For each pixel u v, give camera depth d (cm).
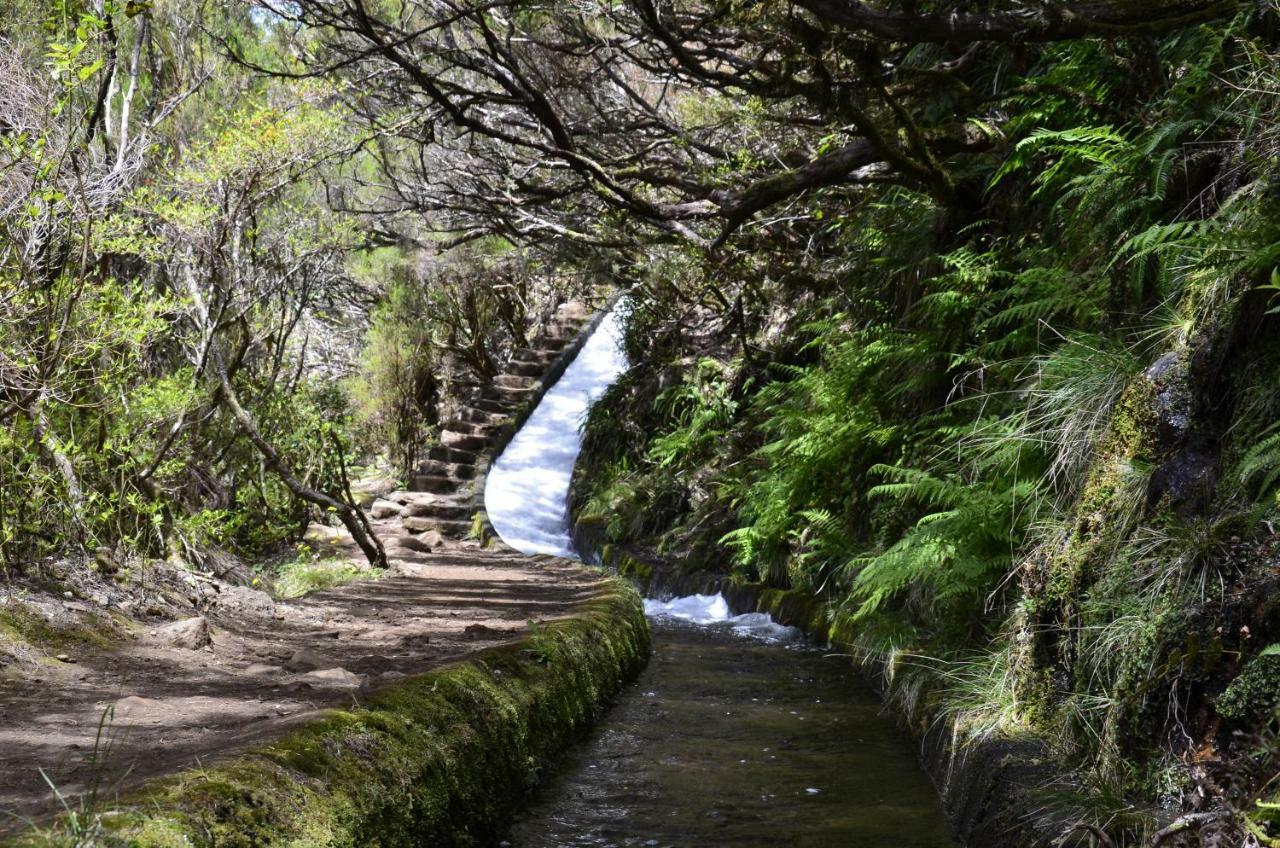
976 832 392
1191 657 325
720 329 1545
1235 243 368
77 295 502
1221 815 273
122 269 742
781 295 1410
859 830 421
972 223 802
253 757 287
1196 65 505
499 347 2066
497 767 416
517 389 1883
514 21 973
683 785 474
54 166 490
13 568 505
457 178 1311
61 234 563
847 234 1089
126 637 495
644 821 426
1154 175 484
